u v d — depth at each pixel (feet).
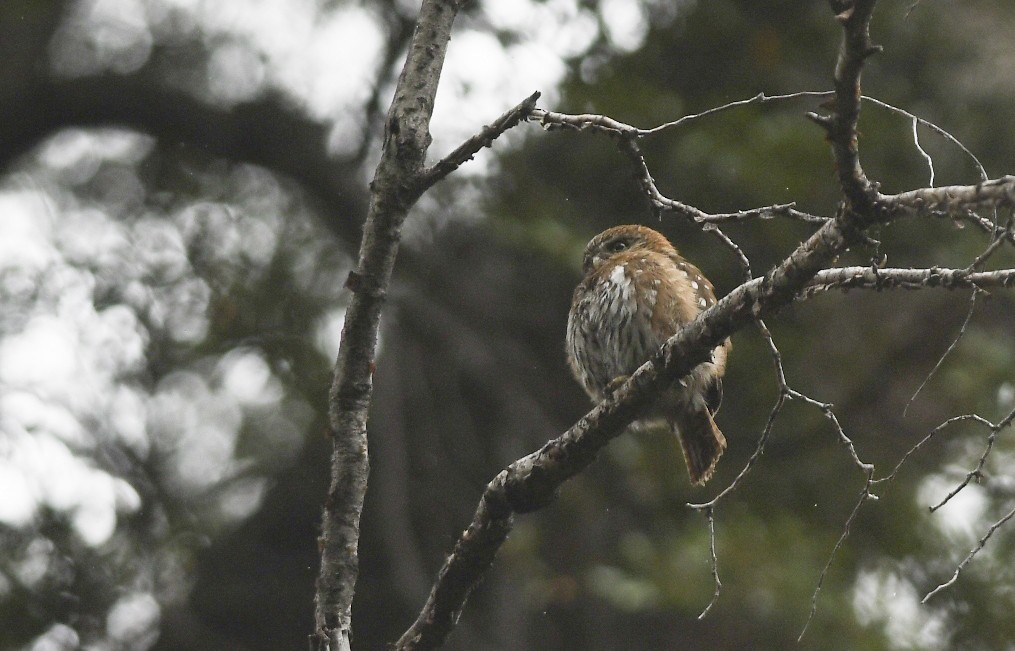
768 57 43.86
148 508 41.09
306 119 49.55
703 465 27.76
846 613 41.09
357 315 17.24
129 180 47.62
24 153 51.88
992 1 46.85
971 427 44.52
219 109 49.21
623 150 16.55
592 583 42.42
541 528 46.83
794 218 16.17
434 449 49.01
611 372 28.55
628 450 45.27
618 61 44.60
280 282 44.93
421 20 17.49
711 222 16.61
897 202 14.56
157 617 42.60
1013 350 46.91
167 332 43.19
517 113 16.57
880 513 44.62
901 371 47.55
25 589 38.29
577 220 45.96
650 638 47.26
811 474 45.96
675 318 27.32
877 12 44.86
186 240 44.55
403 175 17.06
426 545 48.93
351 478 17.17
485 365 48.52
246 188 48.67
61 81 49.70
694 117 16.03
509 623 44.78
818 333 48.21
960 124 45.01
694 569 41.63
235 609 50.85
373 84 46.14
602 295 28.17
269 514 50.57
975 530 41.78
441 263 48.21
